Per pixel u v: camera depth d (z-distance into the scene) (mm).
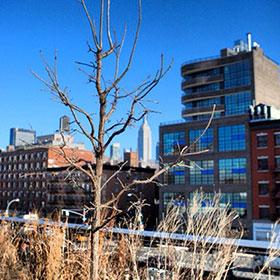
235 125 46250
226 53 75688
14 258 3744
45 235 3697
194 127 49969
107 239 3248
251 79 71250
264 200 42688
